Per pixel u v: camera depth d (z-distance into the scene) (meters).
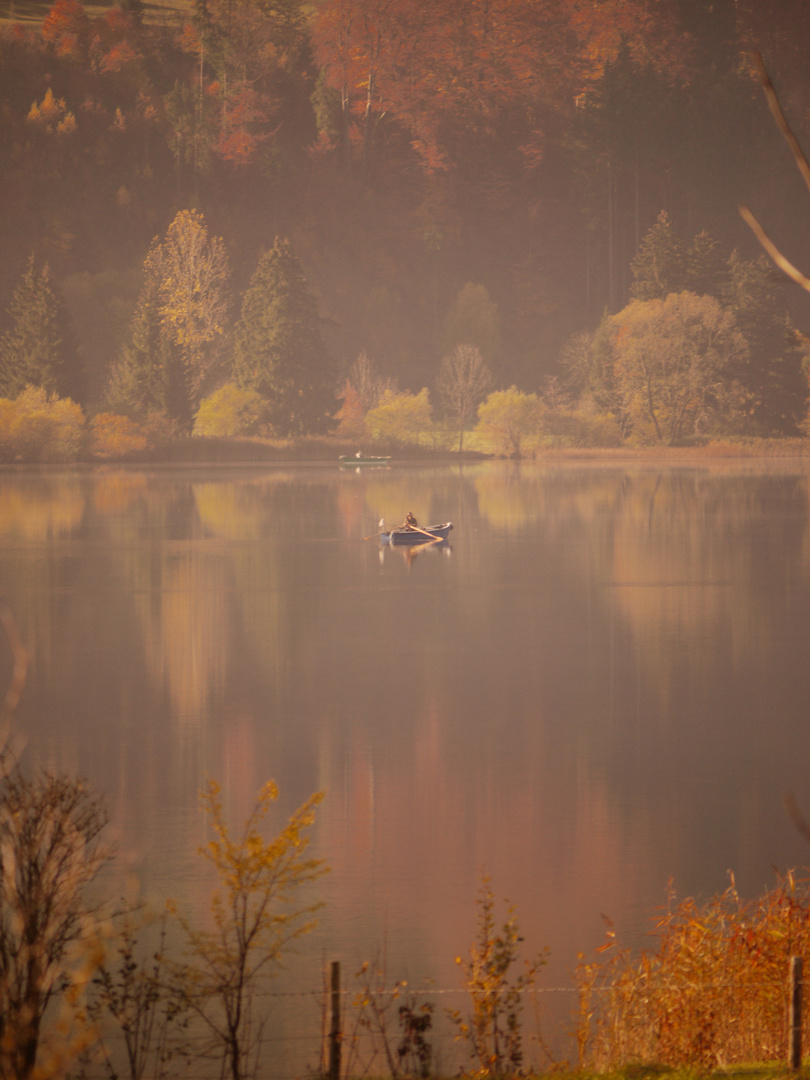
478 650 84.12
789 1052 23.47
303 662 79.81
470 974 28.81
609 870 41.75
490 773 54.28
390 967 33.56
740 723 63.12
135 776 53.38
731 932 29.06
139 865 41.06
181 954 32.22
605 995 28.66
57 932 21.36
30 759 56.09
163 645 85.62
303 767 55.19
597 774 53.97
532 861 42.66
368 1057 28.00
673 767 54.94
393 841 44.78
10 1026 17.03
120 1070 25.98
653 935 35.72
